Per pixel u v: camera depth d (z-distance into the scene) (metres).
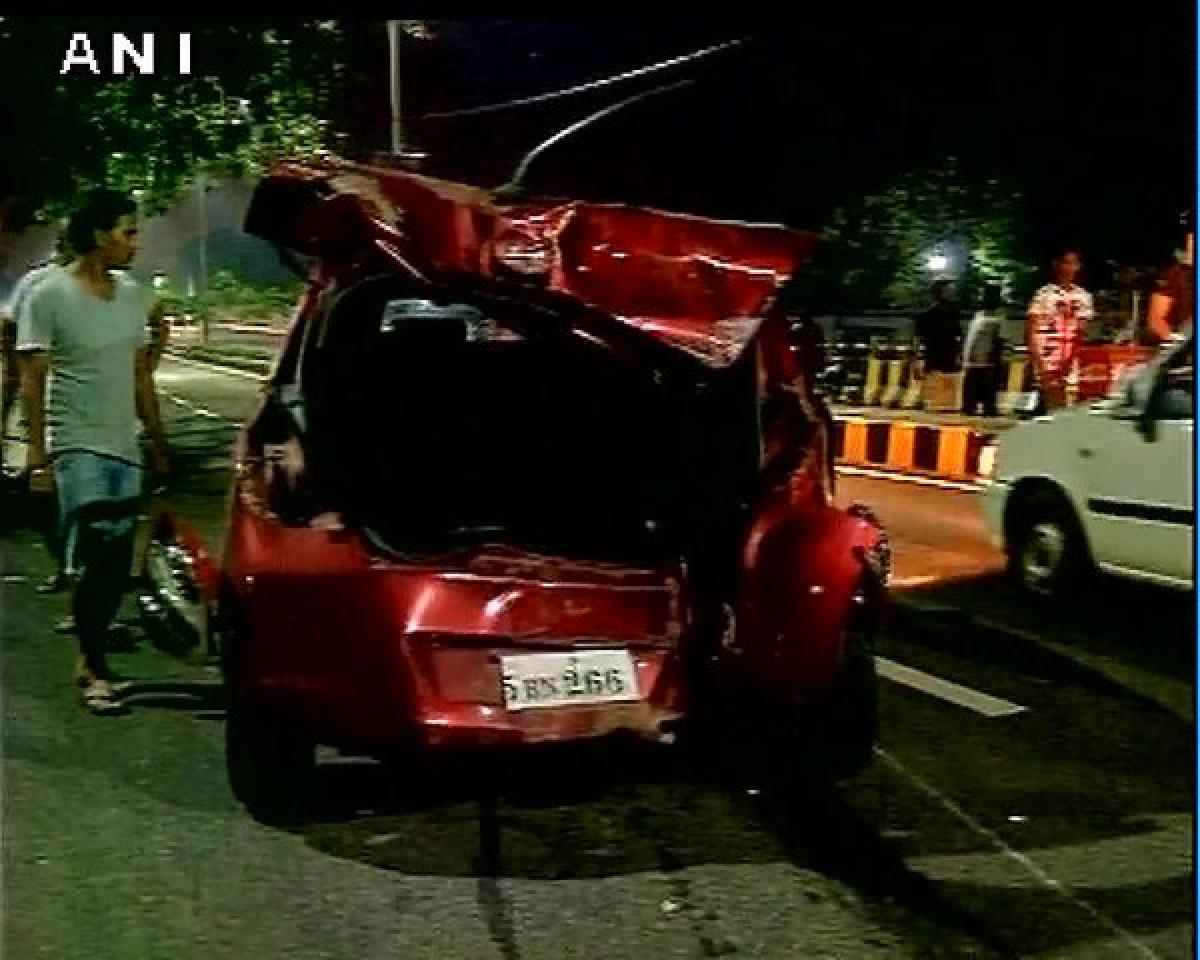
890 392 18.80
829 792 5.75
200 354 34.62
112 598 6.47
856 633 5.82
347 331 6.18
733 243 5.32
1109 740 6.32
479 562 5.12
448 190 5.47
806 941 4.55
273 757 5.39
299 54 16.91
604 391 6.46
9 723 6.35
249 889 4.87
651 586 5.23
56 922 4.61
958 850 5.21
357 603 5.02
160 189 16.41
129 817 5.42
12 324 8.83
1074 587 8.62
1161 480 7.83
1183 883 4.93
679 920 4.68
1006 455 8.91
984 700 6.86
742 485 6.02
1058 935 4.59
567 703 5.09
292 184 5.55
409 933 4.58
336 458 5.99
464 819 5.48
